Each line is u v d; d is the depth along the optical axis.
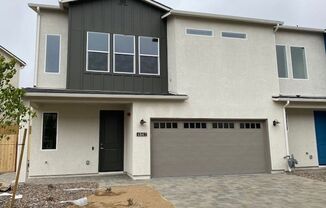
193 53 11.78
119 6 12.24
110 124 12.11
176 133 11.27
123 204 6.60
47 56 11.87
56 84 11.76
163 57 12.40
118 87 11.72
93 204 6.59
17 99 5.66
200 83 11.66
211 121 11.74
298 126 13.60
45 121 11.38
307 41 14.34
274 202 6.98
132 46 12.14
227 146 11.75
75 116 11.68
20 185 8.89
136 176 10.40
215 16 11.99
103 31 11.88
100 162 11.77
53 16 12.11
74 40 11.47
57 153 11.28
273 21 12.66
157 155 10.96
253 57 12.51
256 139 12.16
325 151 13.83
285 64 13.81
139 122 10.72
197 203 6.85
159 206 6.49
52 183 9.53
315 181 9.86
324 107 12.99
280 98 12.17
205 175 11.30
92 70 11.53
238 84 12.12
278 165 12.02
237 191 8.26
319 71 14.31
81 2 11.75
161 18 12.62
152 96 10.71
